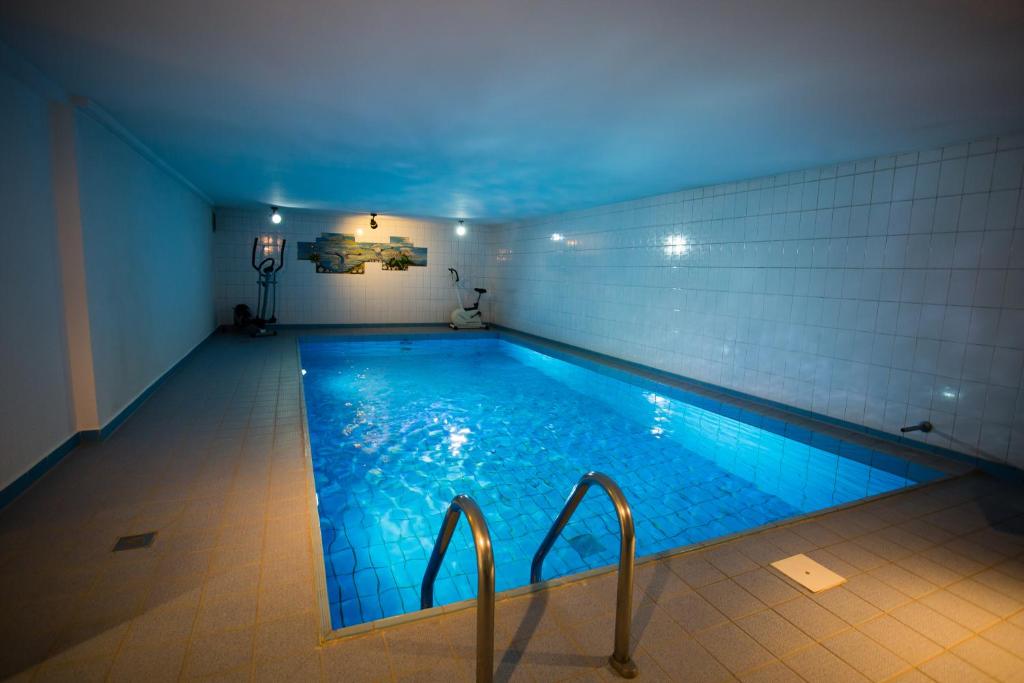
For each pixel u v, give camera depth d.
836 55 2.21
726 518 3.43
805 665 1.63
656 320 6.27
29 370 2.72
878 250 3.95
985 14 1.81
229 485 2.76
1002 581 2.14
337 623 2.37
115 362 3.72
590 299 7.61
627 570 1.51
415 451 4.45
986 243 3.36
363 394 6.19
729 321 5.25
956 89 2.54
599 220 7.34
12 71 2.50
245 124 3.55
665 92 2.74
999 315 3.32
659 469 4.18
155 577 1.93
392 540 3.09
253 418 4.00
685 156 4.13
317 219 9.40
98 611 1.73
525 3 1.86
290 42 2.25
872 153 3.81
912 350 3.77
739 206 5.11
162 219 5.11
